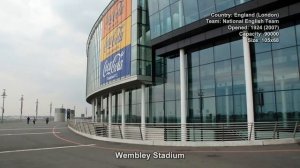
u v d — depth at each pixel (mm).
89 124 27344
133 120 31328
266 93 18891
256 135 18906
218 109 21406
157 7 26125
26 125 49938
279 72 18422
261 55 19344
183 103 23266
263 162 11547
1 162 12742
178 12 23688
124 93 31344
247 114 18953
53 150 17047
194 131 21438
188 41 23328
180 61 23969
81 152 16078
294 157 12539
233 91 20594
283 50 18375
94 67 41906
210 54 22453
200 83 22938
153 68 27359
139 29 27172
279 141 17266
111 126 24047
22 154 15344
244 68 20047
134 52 27000
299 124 17328
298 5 17281
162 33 25250
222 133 18969
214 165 11312
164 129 22031
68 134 29750
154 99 27328
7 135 28453
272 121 18422
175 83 25094
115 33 31672
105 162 12562
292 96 17703
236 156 13367
